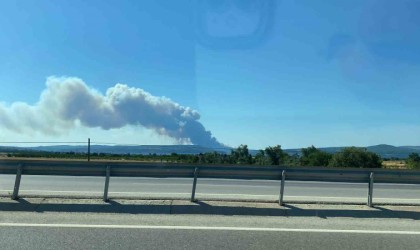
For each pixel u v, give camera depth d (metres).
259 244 6.95
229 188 15.70
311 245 6.94
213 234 7.49
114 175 10.49
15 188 9.99
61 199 9.98
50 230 7.57
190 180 19.28
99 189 14.21
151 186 15.88
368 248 6.84
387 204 10.32
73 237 7.16
